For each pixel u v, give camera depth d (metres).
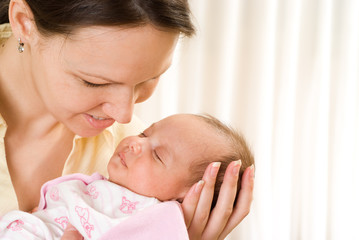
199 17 2.72
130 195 1.27
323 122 2.87
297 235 2.93
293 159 2.91
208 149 1.32
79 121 1.20
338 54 2.84
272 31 2.77
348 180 2.92
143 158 1.30
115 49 1.01
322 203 2.90
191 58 2.74
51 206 1.32
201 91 2.77
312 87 2.85
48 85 1.13
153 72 1.08
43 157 1.41
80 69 1.05
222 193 1.26
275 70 2.81
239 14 2.75
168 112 2.78
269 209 2.86
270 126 2.83
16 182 1.39
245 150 1.40
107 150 1.52
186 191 1.30
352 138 2.89
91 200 1.28
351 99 2.87
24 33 1.14
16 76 1.29
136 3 0.98
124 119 1.14
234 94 2.79
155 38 1.02
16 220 1.23
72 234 1.20
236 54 2.77
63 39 1.04
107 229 1.18
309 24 2.81
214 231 1.27
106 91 1.10
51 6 1.02
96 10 0.98
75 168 1.48
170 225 1.17
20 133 1.36
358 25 2.82
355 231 2.93
